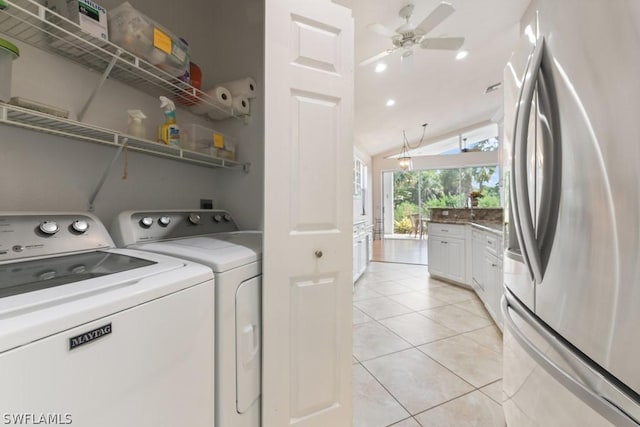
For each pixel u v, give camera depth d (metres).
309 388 1.16
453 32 2.84
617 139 0.54
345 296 1.24
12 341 0.44
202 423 0.82
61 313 0.51
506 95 1.21
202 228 1.50
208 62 1.86
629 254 0.52
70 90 1.14
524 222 0.82
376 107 4.48
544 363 0.76
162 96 1.38
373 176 8.17
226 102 1.59
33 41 1.02
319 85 1.16
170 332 0.71
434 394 1.53
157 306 0.68
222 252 1.01
